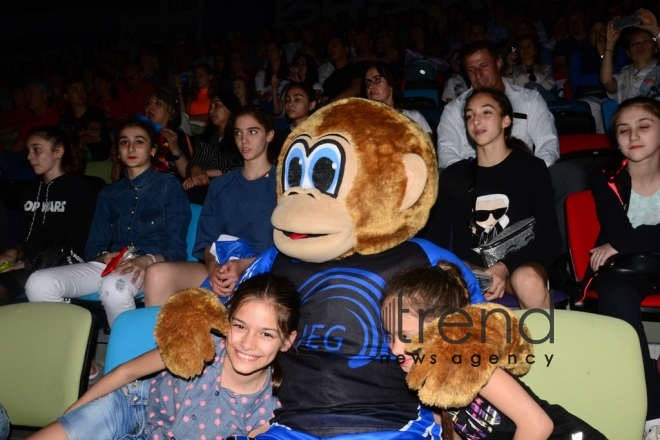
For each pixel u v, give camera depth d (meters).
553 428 1.72
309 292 1.95
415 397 1.87
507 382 1.68
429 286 1.78
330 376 1.85
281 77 7.22
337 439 1.77
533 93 3.88
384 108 1.99
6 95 9.40
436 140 4.14
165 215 3.51
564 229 3.53
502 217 3.01
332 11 9.86
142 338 2.18
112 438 1.97
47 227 3.71
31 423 2.35
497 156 3.08
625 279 2.79
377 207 1.88
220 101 4.41
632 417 1.98
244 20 10.28
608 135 4.34
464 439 1.97
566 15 7.45
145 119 4.52
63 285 3.25
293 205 1.90
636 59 5.09
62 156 3.80
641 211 2.94
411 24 8.77
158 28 10.56
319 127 1.98
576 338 2.04
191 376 1.82
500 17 8.18
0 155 5.40
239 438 1.81
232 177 3.29
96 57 9.93
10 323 2.41
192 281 3.03
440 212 3.09
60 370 2.31
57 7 10.82
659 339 3.13
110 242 3.58
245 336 1.83
